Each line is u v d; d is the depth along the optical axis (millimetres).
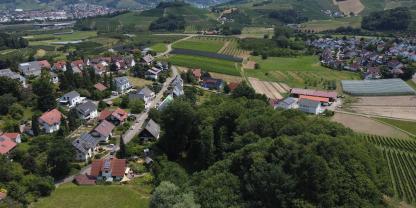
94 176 112875
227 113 126438
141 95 187750
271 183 80875
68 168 116125
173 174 108062
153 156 126875
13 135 132625
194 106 157375
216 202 82938
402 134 163500
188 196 82500
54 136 140000
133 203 98250
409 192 110375
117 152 130625
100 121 155750
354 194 79250
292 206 77812
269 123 115750
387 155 138000
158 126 150500
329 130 108812
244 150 94750
